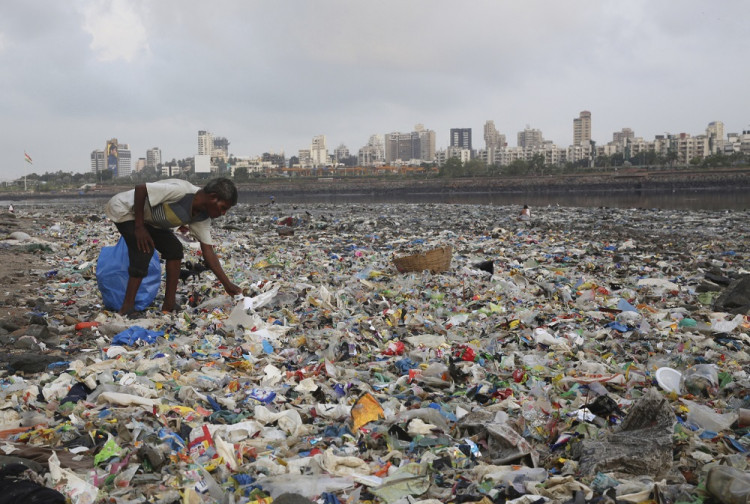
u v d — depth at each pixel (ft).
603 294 31.96
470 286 32.76
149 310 27.09
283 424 15.03
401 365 19.88
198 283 32.45
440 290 32.14
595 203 190.39
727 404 16.44
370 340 22.94
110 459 12.57
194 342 22.31
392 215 113.39
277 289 29.17
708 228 80.69
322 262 43.27
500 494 11.54
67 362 19.94
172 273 26.99
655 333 24.14
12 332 24.18
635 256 48.75
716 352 21.35
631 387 17.72
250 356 20.70
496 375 18.99
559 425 14.79
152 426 14.35
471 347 21.44
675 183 420.36
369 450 13.73
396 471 12.42
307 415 15.75
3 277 36.06
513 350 21.99
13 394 16.66
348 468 12.62
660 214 107.45
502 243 57.57
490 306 28.19
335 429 14.73
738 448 13.32
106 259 27.48
